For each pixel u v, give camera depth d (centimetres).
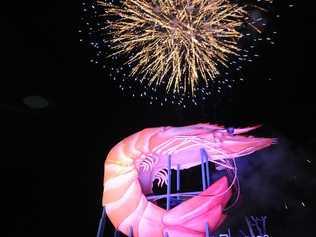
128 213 497
